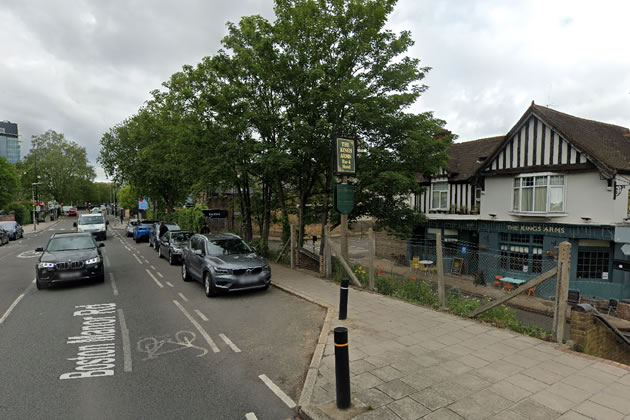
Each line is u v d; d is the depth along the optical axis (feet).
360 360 17.99
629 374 16.34
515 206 57.98
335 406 13.84
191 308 28.86
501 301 23.63
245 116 41.70
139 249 74.02
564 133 50.75
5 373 17.51
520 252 57.82
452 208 67.36
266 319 25.94
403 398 14.34
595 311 21.58
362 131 43.29
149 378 16.96
